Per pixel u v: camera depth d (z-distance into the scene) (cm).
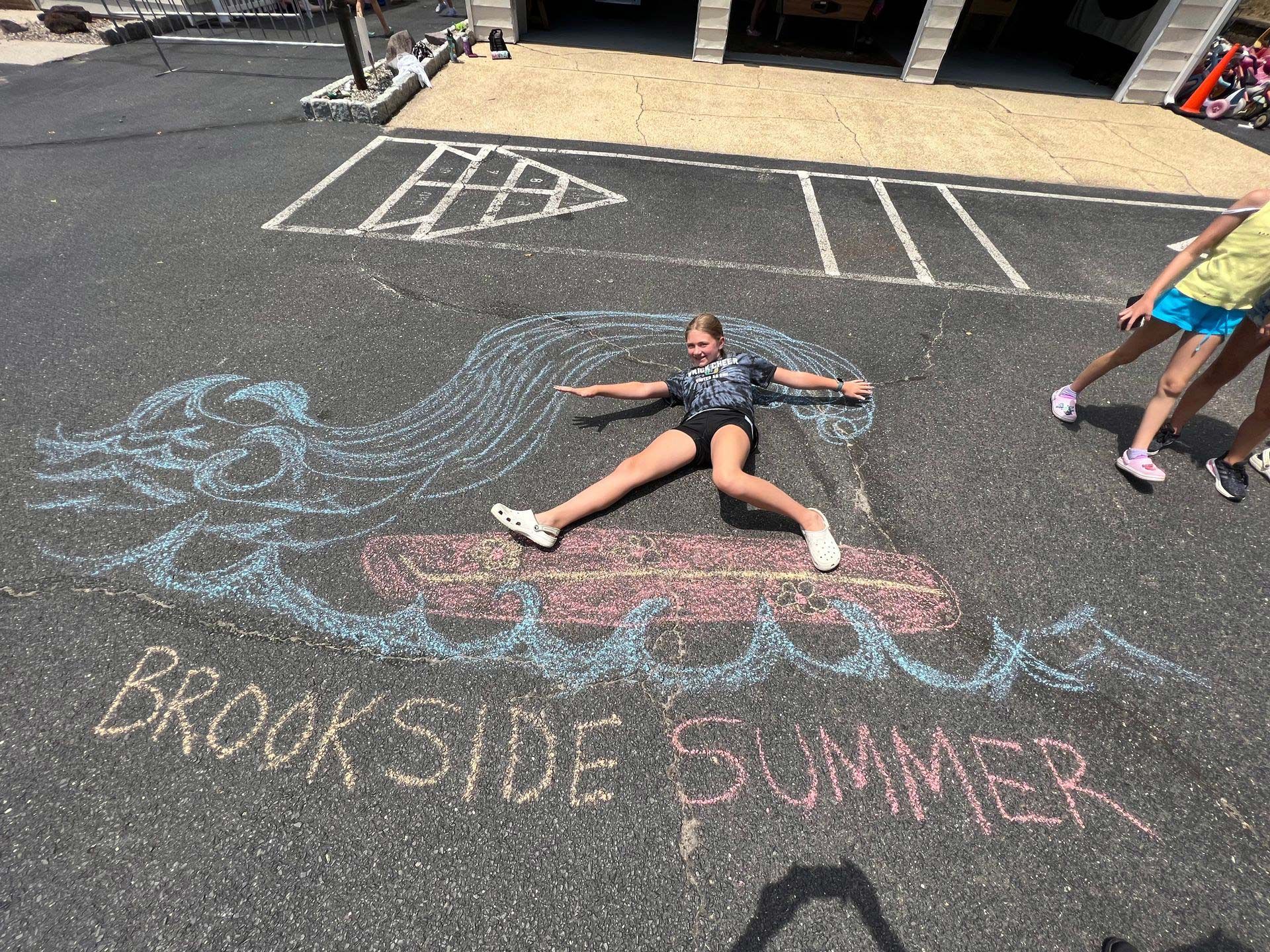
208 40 973
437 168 598
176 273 429
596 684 223
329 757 200
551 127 704
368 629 235
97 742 200
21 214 489
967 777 205
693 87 854
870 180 633
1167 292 284
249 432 312
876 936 172
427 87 779
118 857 177
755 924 172
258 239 471
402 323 395
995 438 336
